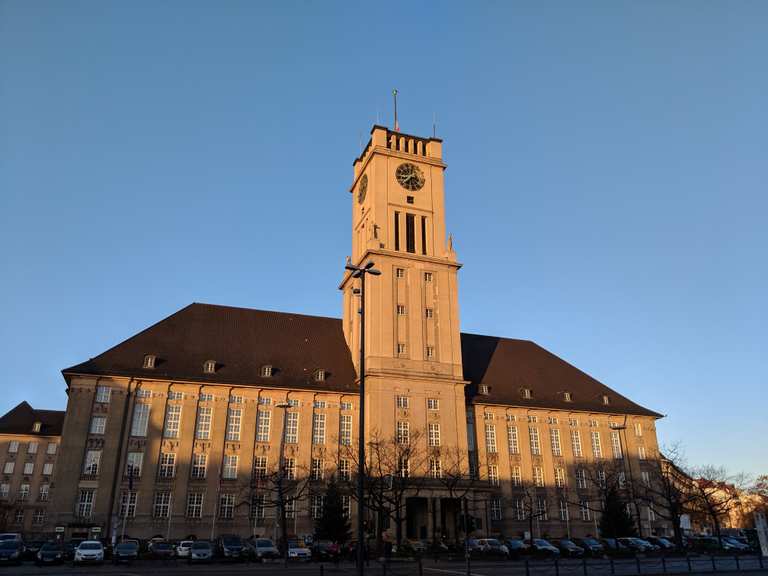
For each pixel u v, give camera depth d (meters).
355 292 33.88
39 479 105.56
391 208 81.81
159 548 51.53
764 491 128.38
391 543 57.34
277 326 82.50
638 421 91.00
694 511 91.38
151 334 74.06
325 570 40.84
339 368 79.19
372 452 67.56
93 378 66.75
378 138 84.25
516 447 82.38
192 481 66.81
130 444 66.00
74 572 37.72
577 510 81.94
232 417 70.81
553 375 92.69
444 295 80.94
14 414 110.12
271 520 67.69
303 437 72.38
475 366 88.12
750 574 37.22
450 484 66.81
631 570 40.81
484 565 46.62
